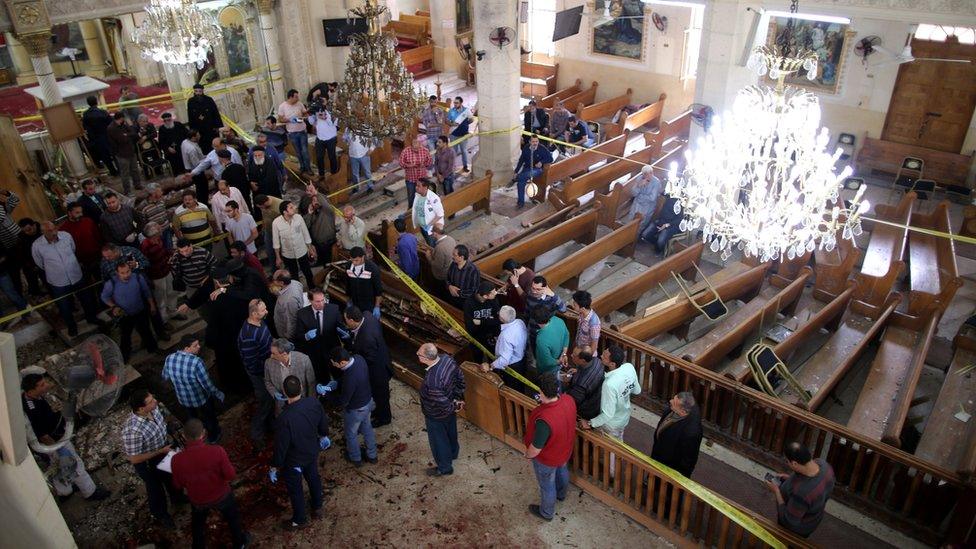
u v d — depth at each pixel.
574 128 14.55
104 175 13.54
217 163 11.45
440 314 8.27
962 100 13.15
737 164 6.40
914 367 7.66
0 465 4.37
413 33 22.16
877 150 14.35
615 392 5.87
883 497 6.44
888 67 13.66
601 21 16.42
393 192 13.46
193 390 6.77
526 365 7.92
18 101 18.67
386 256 10.45
